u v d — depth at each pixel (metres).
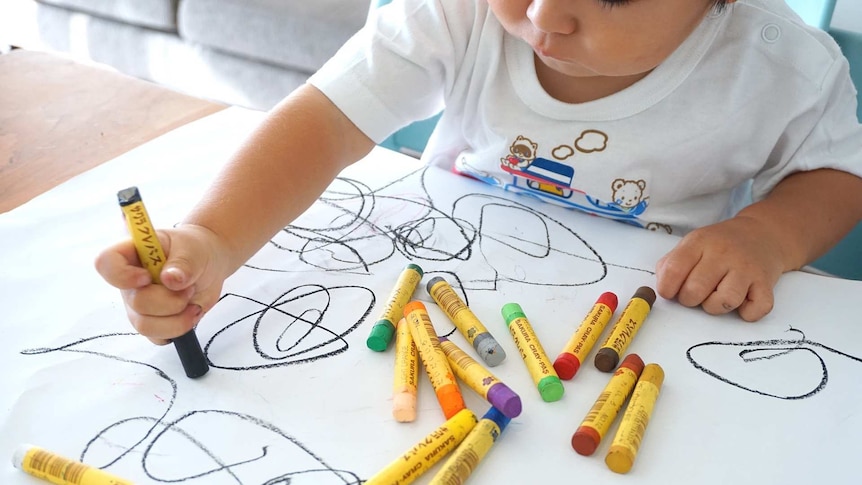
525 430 0.39
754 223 0.55
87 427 0.37
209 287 0.44
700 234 0.53
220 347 0.43
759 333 0.47
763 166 0.64
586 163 0.62
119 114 0.64
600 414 0.39
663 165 0.62
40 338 0.42
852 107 0.62
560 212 0.59
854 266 0.76
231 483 0.35
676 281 0.49
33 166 0.57
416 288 0.49
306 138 0.54
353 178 0.61
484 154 0.65
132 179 0.56
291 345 0.43
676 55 0.58
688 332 0.47
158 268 0.40
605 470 0.37
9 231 0.49
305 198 0.53
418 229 0.55
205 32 1.52
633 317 0.46
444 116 0.68
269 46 1.46
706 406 0.41
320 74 0.58
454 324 0.46
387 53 0.58
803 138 0.60
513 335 0.45
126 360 0.41
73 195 0.53
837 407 0.42
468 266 0.52
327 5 1.41
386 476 0.35
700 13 0.50
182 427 0.37
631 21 0.45
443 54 0.60
